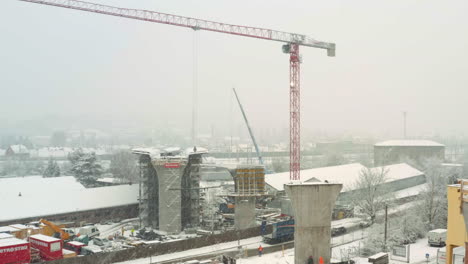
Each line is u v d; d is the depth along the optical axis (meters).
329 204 47.88
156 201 93.88
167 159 87.38
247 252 67.12
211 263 56.31
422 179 139.75
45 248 60.44
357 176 119.19
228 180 167.38
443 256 53.81
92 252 65.38
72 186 109.25
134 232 86.75
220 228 90.44
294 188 47.75
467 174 132.12
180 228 88.38
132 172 163.50
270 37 135.25
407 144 182.00
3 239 57.38
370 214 84.81
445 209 80.94
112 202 99.44
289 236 74.56
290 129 126.44
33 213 86.25
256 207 104.56
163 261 61.59
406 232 72.81
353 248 66.56
